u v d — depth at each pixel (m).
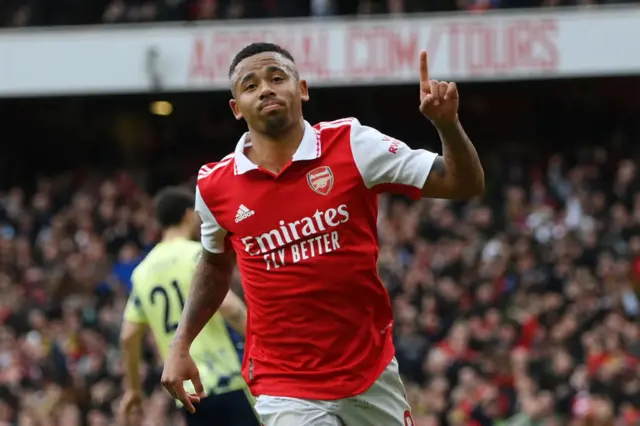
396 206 50.72
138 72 60.59
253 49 13.80
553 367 35.22
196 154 69.88
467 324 38.94
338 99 69.75
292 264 13.78
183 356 14.59
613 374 33.91
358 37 58.59
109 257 51.84
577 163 63.84
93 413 34.50
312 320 13.86
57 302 46.69
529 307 40.75
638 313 41.66
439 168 13.19
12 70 61.75
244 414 19.62
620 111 67.25
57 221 54.50
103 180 62.34
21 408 37.47
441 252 46.47
